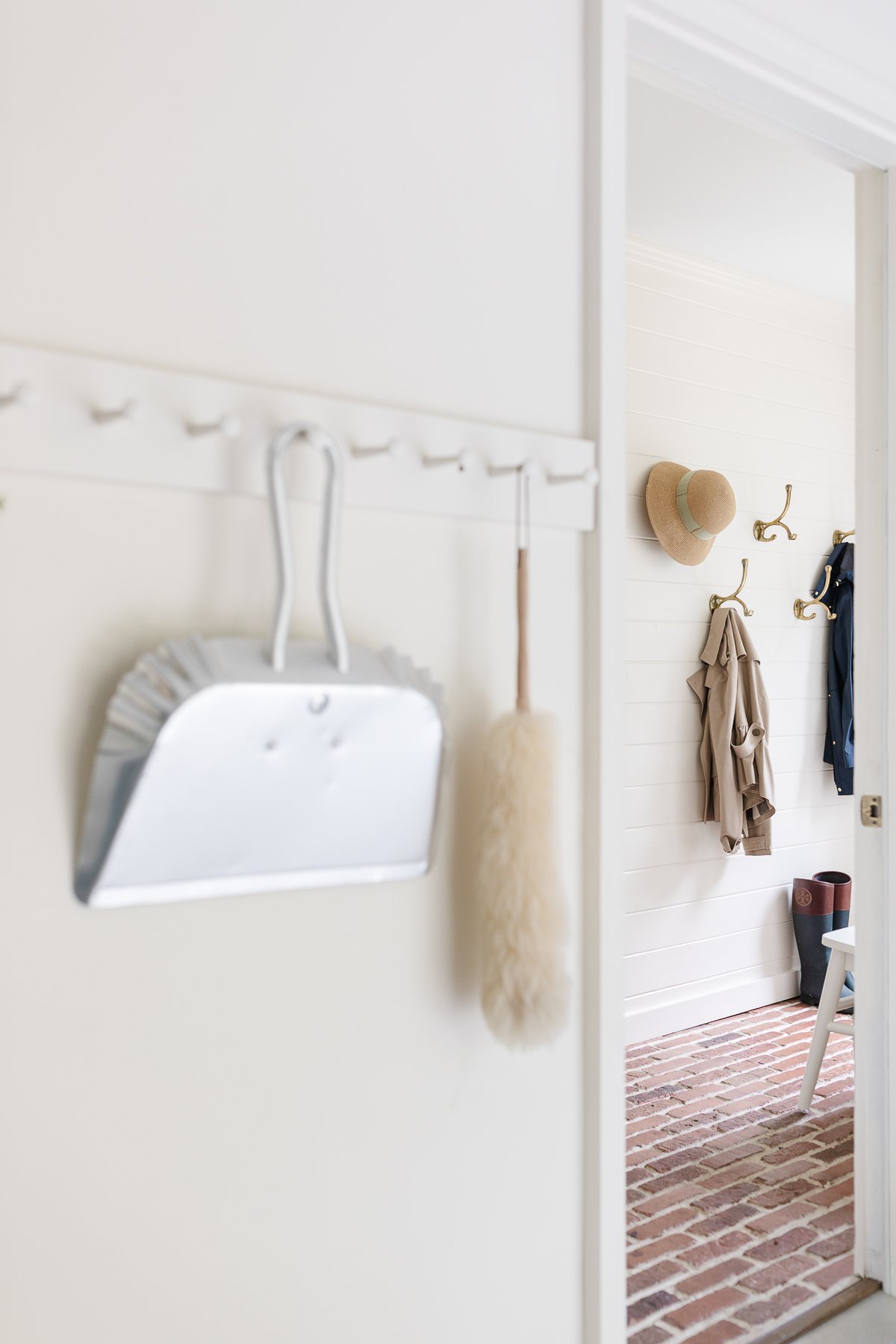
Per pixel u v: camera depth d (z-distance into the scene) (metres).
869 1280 2.01
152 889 0.97
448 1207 1.20
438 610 1.21
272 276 1.10
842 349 4.32
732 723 3.68
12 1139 0.94
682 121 2.74
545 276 1.31
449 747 1.12
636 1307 2.01
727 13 1.56
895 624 2.00
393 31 1.19
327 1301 1.11
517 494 1.24
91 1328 0.98
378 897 1.16
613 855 1.33
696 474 3.58
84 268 0.99
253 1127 1.07
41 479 0.96
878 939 2.02
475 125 1.26
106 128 1.01
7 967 0.94
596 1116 1.31
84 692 0.98
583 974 1.33
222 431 0.98
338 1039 1.13
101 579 0.99
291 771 1.00
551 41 1.33
